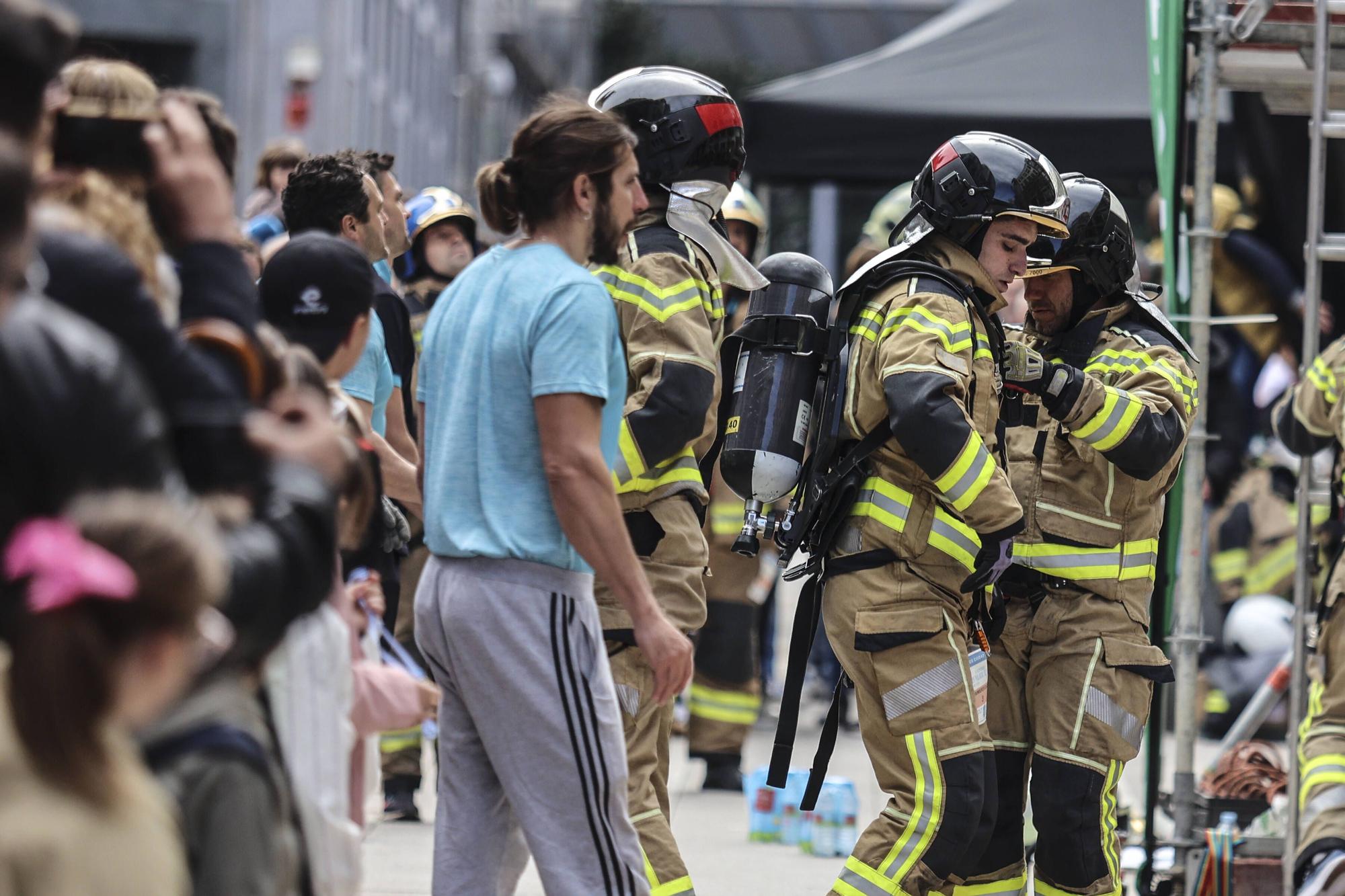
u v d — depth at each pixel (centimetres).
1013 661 1655
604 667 1243
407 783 2272
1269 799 2045
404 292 2420
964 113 3153
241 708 828
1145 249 3619
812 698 3603
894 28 10256
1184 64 1872
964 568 1497
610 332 1227
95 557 678
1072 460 1631
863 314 1512
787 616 4869
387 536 1692
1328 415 1708
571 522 1195
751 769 2761
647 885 1243
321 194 1772
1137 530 1627
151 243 918
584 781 1212
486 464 1220
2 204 731
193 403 854
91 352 769
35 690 666
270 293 1198
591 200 1266
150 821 696
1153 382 1598
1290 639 3022
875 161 3200
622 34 10762
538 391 1197
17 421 744
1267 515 3197
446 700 1291
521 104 13000
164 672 702
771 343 1559
